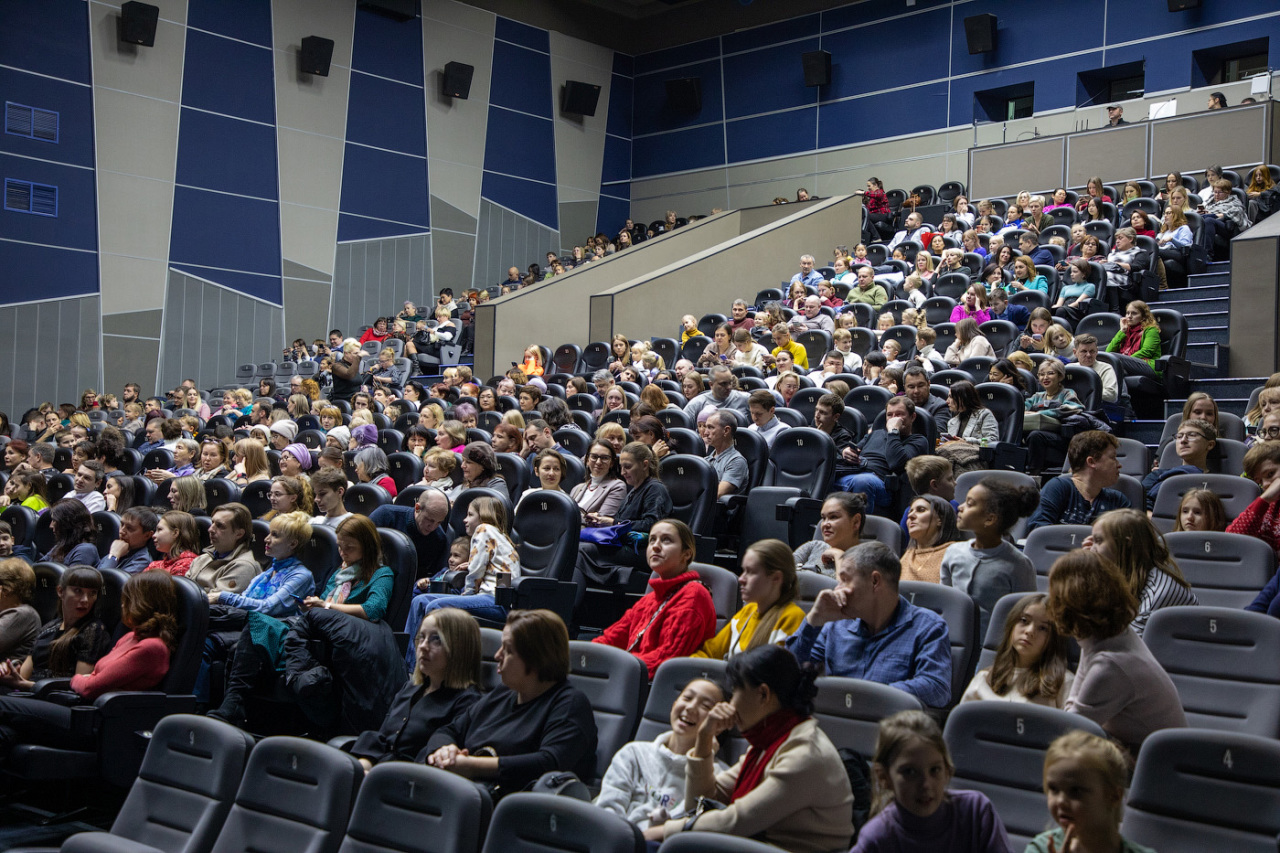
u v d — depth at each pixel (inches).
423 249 690.8
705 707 113.9
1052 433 254.4
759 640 135.9
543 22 750.5
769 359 366.0
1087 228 438.3
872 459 236.2
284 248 636.1
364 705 166.4
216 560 201.0
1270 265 304.3
